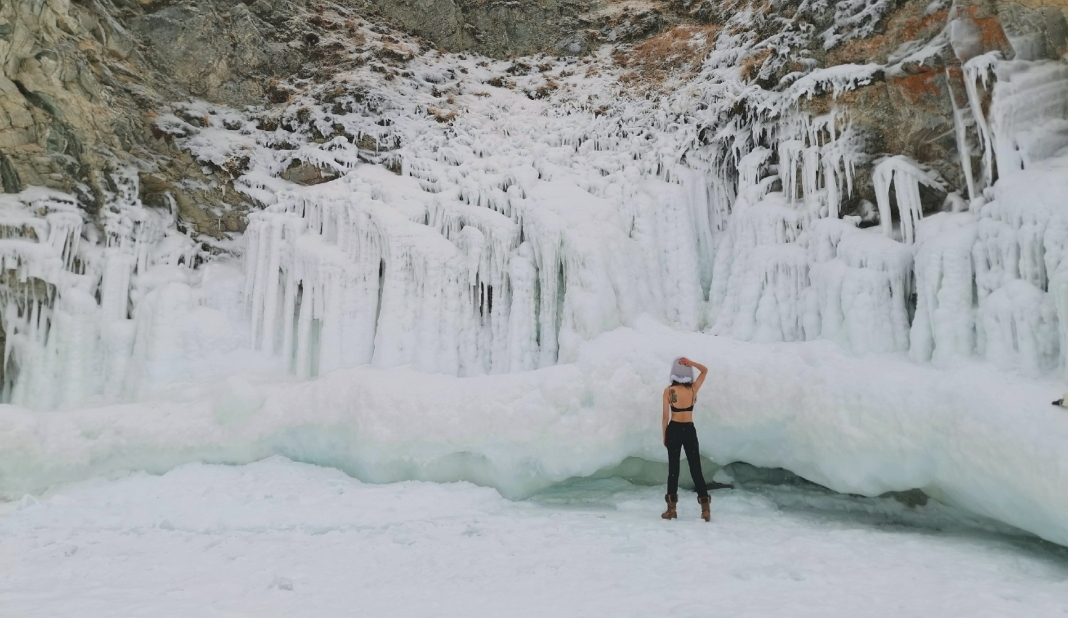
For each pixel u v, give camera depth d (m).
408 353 7.88
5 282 7.70
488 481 6.66
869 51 7.56
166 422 7.08
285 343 8.34
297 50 12.06
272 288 8.47
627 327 7.61
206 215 9.66
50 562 4.38
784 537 5.03
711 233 8.76
